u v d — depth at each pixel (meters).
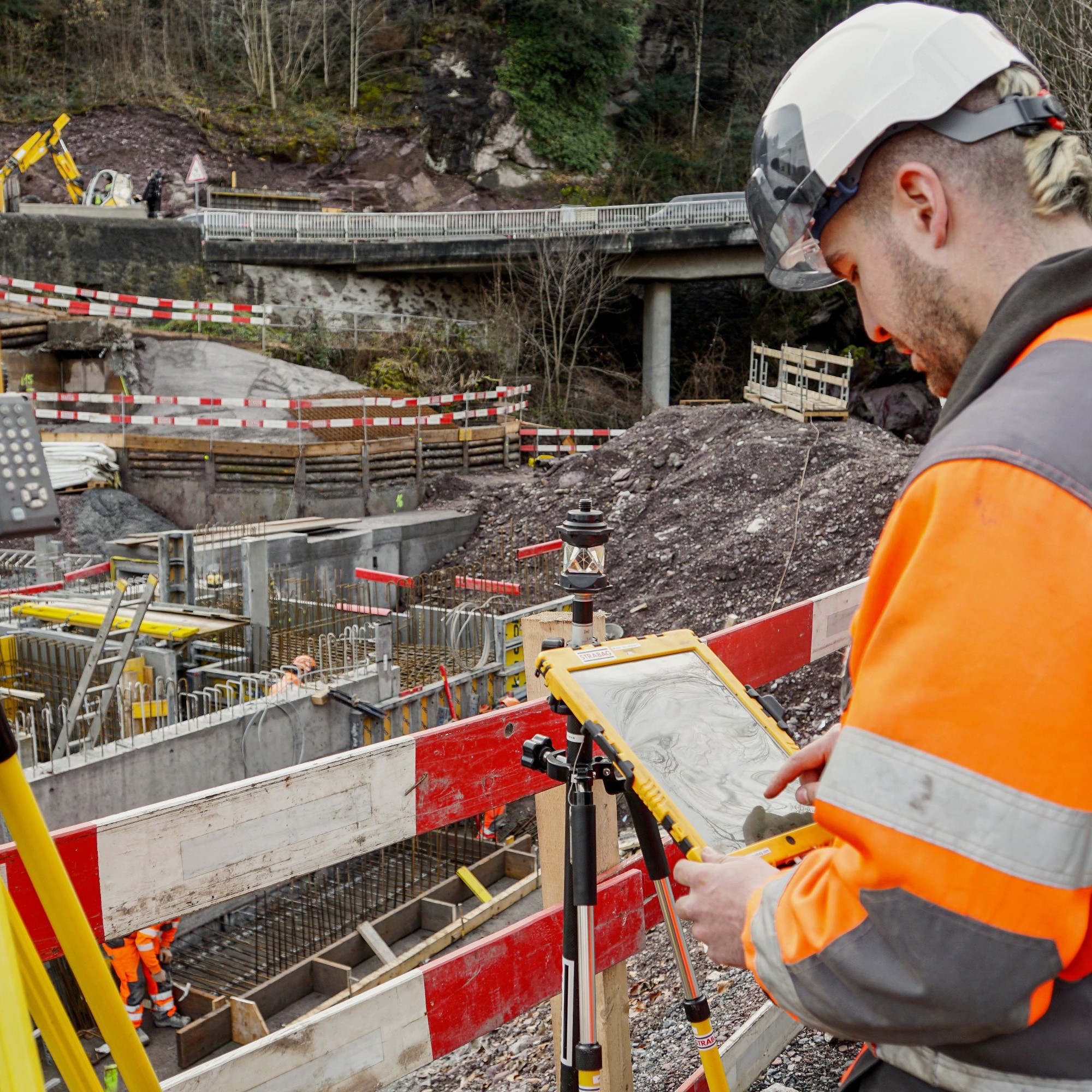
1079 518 0.90
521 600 15.73
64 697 9.64
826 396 19.41
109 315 24.27
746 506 16.22
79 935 1.08
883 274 1.16
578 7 42.25
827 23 46.66
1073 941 0.92
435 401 23.20
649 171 44.47
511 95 42.50
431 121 41.59
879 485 13.87
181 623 9.91
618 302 38.25
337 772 2.21
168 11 41.62
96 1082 1.10
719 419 20.02
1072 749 0.88
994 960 0.89
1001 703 0.88
